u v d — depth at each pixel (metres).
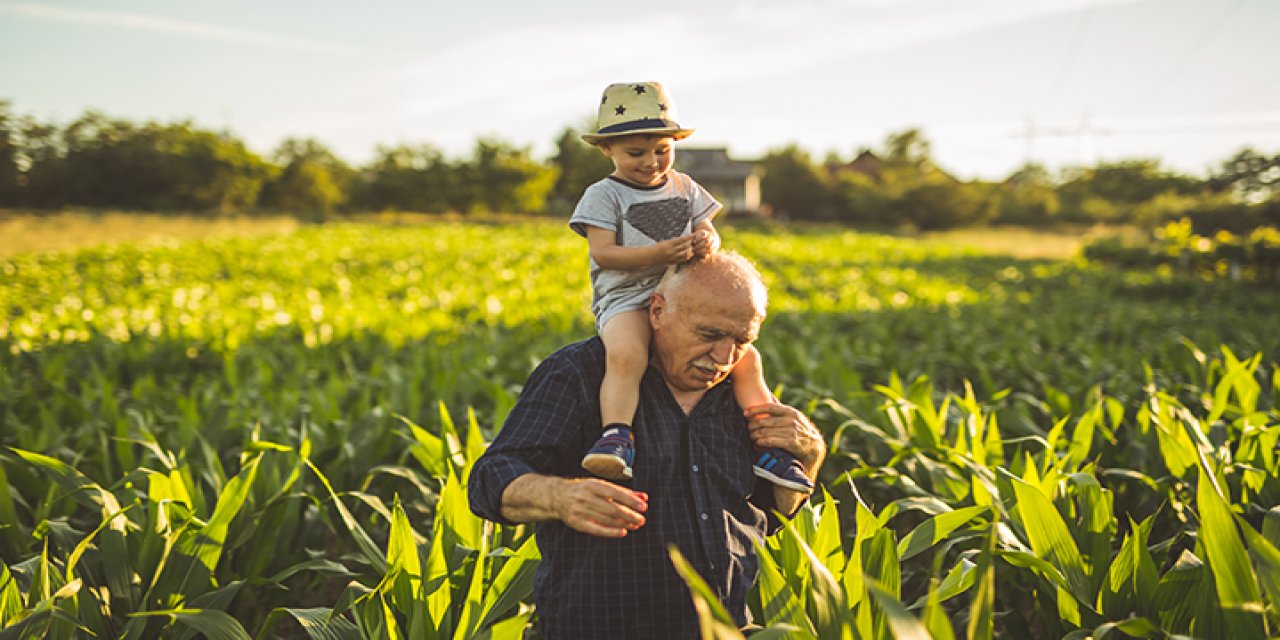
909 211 72.38
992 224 76.25
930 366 8.17
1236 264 25.48
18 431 4.86
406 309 13.16
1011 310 15.78
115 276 20.28
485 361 7.88
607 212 2.40
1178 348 8.46
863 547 2.51
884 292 19.41
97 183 61.94
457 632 2.59
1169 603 2.55
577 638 2.19
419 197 73.69
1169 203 33.16
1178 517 3.85
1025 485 2.70
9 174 58.97
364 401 5.75
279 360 9.62
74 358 8.85
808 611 2.30
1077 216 74.00
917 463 4.64
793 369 7.66
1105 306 17.42
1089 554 2.97
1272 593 2.08
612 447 2.09
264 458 4.05
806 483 2.27
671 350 2.20
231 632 2.62
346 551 4.65
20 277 18.66
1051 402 5.61
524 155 78.19
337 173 85.56
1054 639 3.19
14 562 3.75
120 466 4.98
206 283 19.92
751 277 2.21
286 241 33.62
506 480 2.10
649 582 2.14
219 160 65.88
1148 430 4.41
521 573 2.87
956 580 2.45
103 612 2.99
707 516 2.19
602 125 2.41
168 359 8.99
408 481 5.12
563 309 13.44
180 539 3.18
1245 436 3.97
